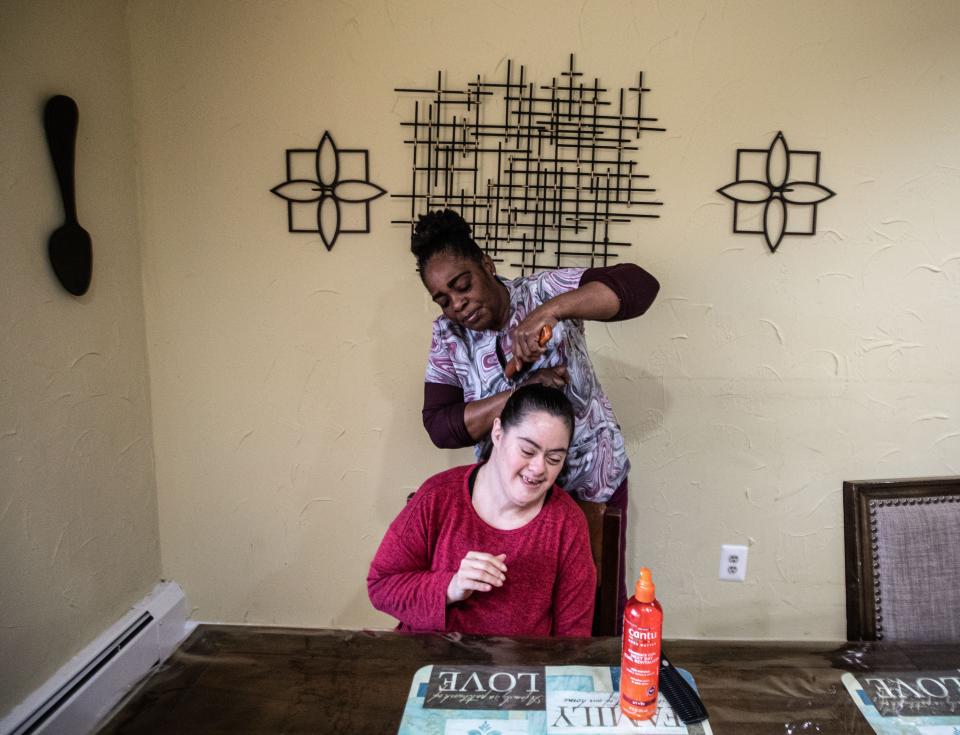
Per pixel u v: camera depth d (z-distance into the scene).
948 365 1.78
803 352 1.79
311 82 1.71
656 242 1.76
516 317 1.38
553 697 0.85
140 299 1.81
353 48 1.70
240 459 1.90
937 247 1.73
